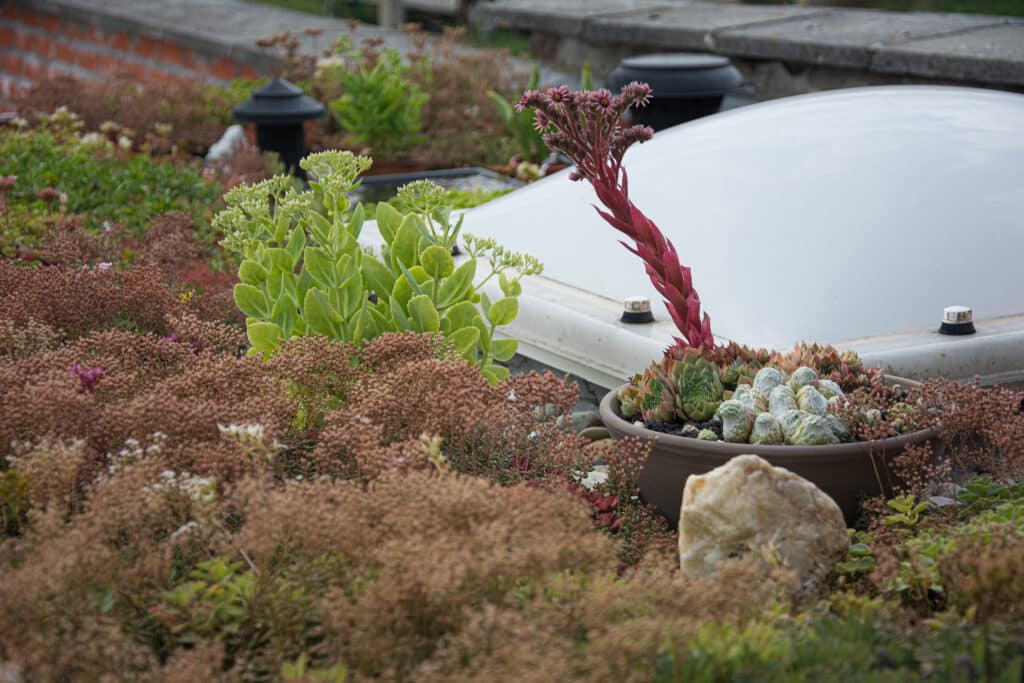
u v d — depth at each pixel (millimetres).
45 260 4938
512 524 2404
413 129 8477
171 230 5324
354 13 16281
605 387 4043
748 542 2566
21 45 13750
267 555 2303
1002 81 6672
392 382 3115
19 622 2125
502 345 3746
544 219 4832
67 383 3018
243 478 2615
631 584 2229
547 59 10188
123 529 2545
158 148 8062
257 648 2293
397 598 2145
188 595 2268
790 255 3992
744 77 8523
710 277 4035
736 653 2008
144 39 11852
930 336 3684
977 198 4133
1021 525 2641
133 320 4195
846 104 4988
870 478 2949
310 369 3242
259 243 3736
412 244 3727
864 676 1941
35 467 2654
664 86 7316
